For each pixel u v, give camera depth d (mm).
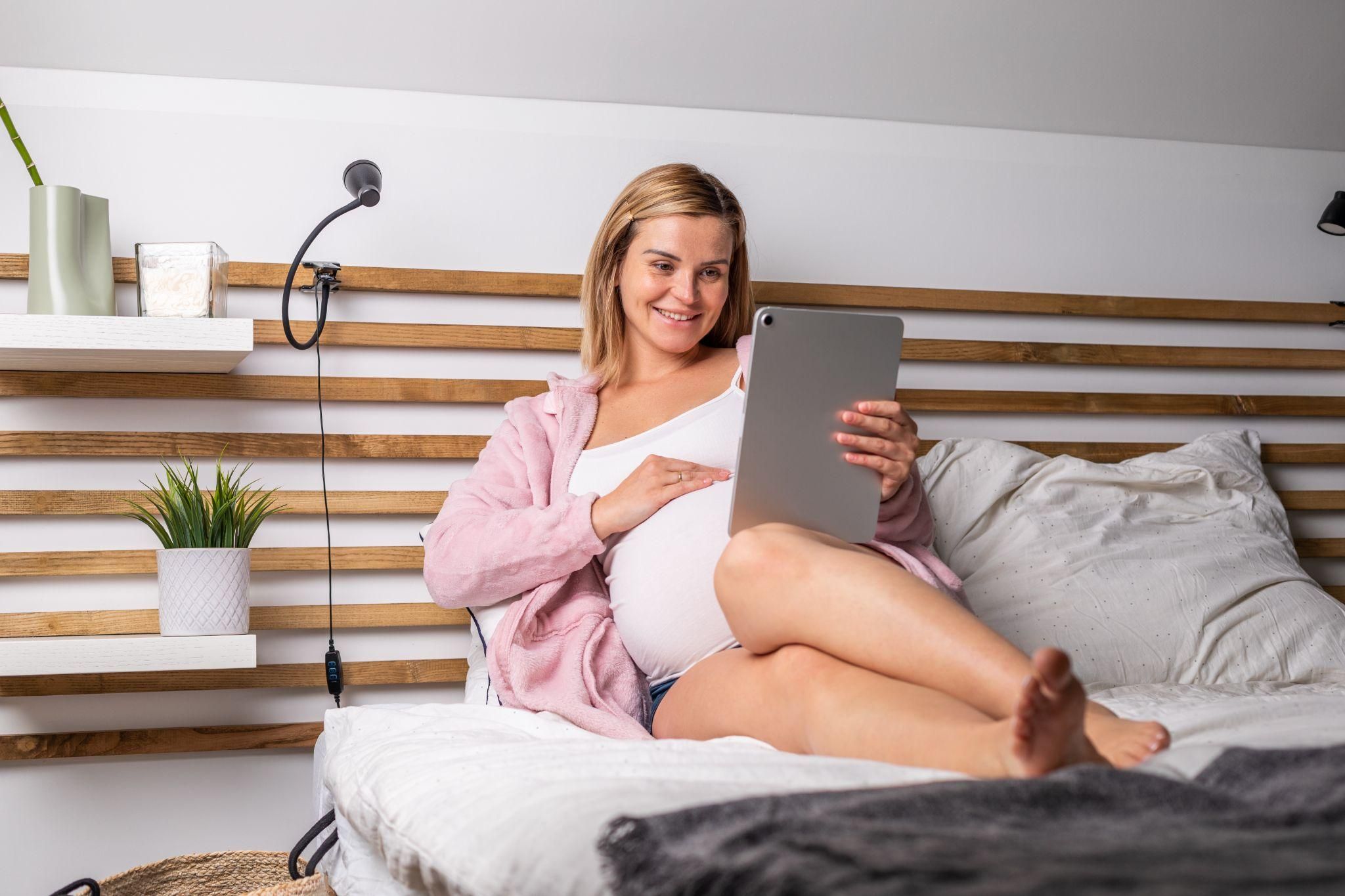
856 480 1313
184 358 1752
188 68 1922
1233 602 1789
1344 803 651
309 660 1954
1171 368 2322
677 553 1408
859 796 718
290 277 1833
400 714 1460
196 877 1759
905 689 970
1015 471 1961
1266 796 708
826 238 2182
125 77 1911
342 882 1440
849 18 2033
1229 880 484
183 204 1924
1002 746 803
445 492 1987
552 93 2068
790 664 1095
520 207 2053
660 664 1444
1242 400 2312
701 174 1697
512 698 1459
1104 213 2307
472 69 2008
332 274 1895
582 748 1058
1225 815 657
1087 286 2297
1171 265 2334
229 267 1897
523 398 1782
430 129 2021
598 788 857
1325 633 1775
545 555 1485
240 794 1921
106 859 1866
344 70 1970
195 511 1732
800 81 2123
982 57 2133
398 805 1053
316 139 1976
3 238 1851
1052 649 734
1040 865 529
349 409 1982
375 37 1932
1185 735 1024
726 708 1172
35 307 1713
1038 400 2219
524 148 2057
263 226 1951
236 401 1938
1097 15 2096
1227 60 2205
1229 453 2154
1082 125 2293
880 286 2199
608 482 1569
